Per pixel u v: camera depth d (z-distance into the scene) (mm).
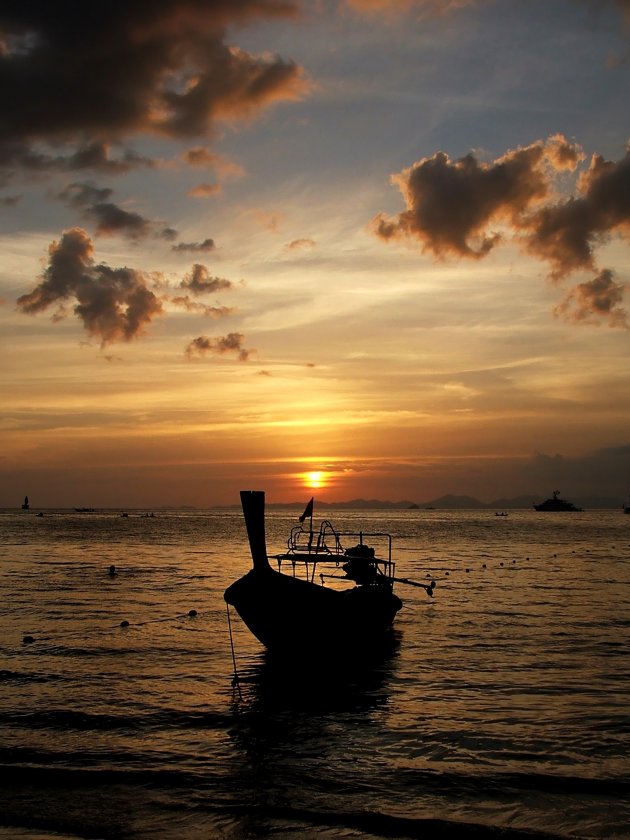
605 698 16562
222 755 12945
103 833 10055
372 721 14914
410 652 21984
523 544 89125
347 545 83500
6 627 25797
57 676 18531
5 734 13969
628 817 10469
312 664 20203
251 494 20328
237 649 22172
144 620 27562
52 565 53656
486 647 22703
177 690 17281
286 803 10945
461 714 15375
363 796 11203
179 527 142250
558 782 11680
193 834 10023
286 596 19859
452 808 10773
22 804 10945
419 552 72562
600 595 36625
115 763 12516
